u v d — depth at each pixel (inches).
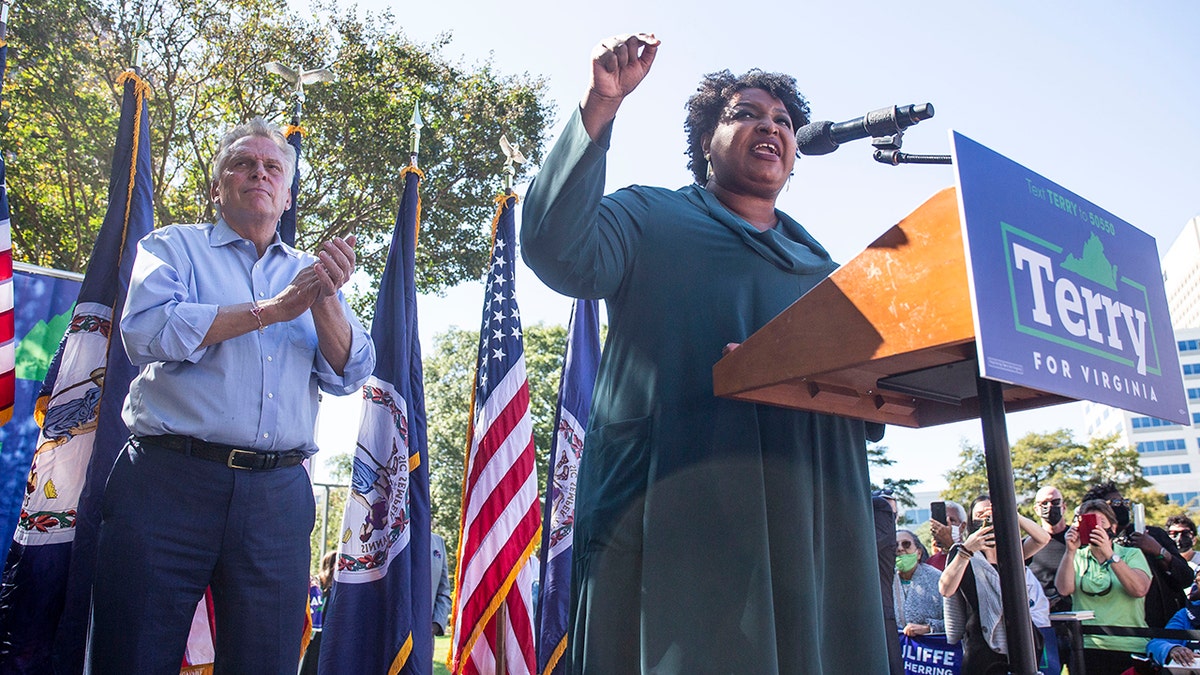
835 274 78.4
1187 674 207.2
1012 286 68.7
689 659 82.9
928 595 239.9
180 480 107.9
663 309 95.9
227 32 535.5
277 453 114.4
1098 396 74.2
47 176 519.8
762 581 85.4
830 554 96.1
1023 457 1704.0
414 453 204.4
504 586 222.1
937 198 72.4
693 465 89.4
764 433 93.1
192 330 107.0
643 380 94.3
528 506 230.4
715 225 100.9
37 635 138.8
